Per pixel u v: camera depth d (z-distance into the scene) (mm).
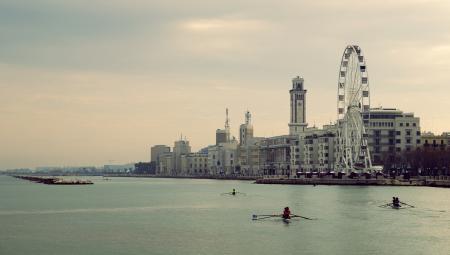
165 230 138250
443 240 119375
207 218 162750
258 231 133625
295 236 125625
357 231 131500
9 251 113250
